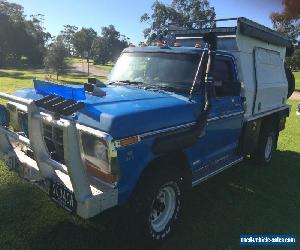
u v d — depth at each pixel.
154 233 4.06
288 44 8.26
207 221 4.84
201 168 5.12
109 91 4.49
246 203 5.50
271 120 7.37
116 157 3.41
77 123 3.65
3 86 20.84
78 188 3.31
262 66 6.82
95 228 4.40
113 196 3.53
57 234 4.23
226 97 5.32
